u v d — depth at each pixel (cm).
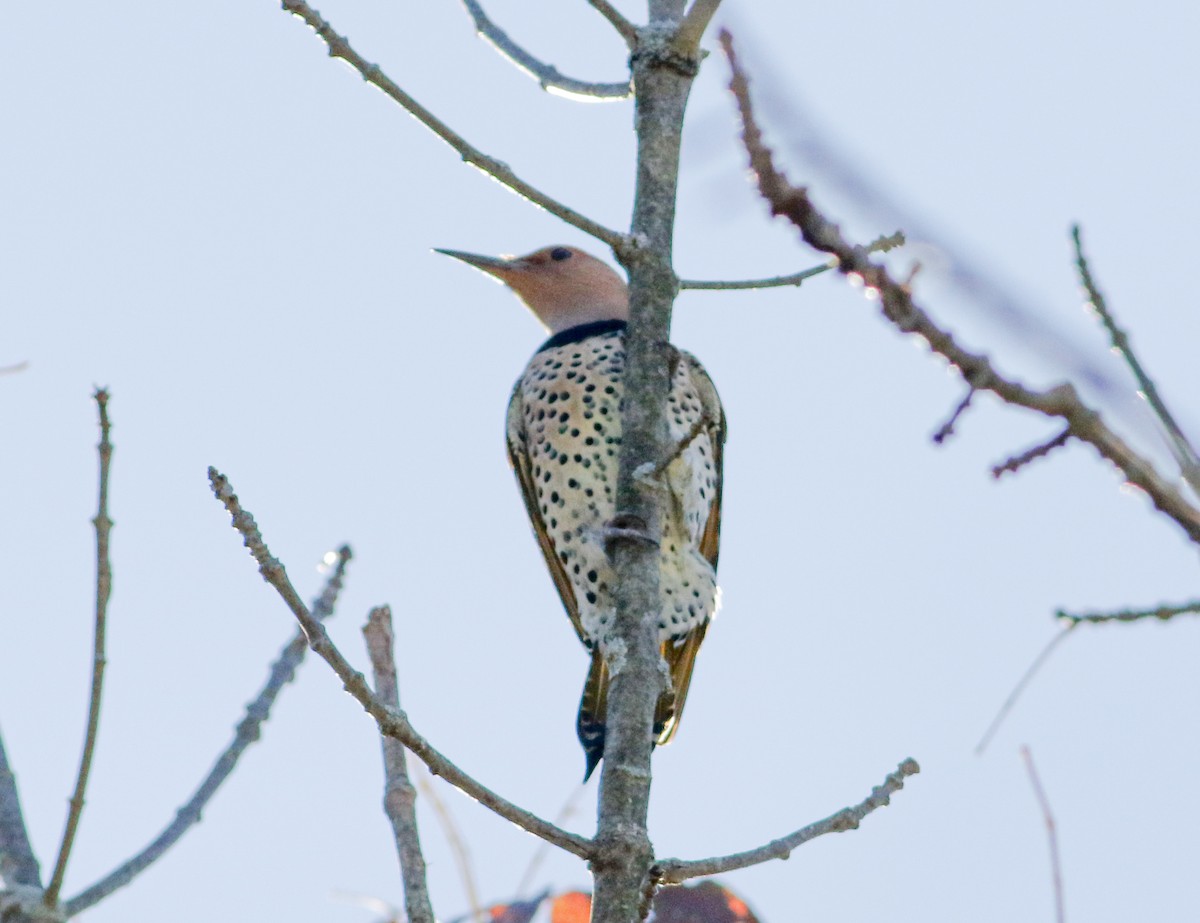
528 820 741
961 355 448
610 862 759
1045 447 465
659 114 977
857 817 785
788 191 405
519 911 808
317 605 949
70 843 712
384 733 700
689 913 805
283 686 904
